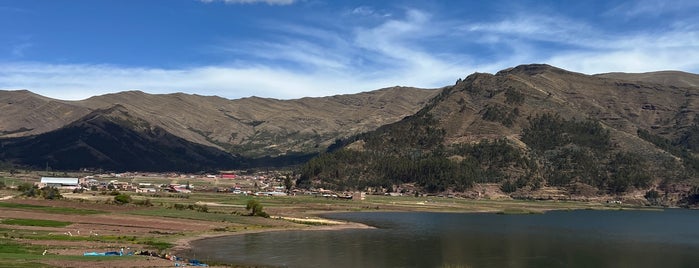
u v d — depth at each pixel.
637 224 197.88
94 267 74.38
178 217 154.62
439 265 95.69
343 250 110.06
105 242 103.69
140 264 78.81
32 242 97.12
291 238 127.12
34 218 133.62
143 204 183.00
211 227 140.50
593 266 99.31
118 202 180.50
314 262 95.06
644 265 101.88
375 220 187.75
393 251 110.62
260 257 98.31
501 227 171.25
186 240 116.81
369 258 101.12
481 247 120.19
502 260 103.00
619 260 106.94
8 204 157.50
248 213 177.50
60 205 162.50
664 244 134.25
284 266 90.38
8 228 115.06
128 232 122.38
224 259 94.38
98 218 140.88
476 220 198.75
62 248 92.12
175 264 80.94
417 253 108.88
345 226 159.88
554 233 155.75
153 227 133.38
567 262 102.81
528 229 166.50
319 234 137.00
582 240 139.00
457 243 126.06
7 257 76.62
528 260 103.81
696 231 171.12
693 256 114.12
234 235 129.88
